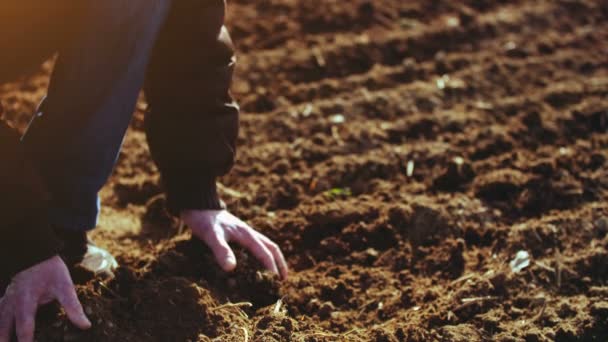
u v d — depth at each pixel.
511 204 2.87
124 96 1.90
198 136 2.17
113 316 2.08
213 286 2.30
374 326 2.29
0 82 1.94
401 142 3.25
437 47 3.95
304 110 3.40
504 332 2.27
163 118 2.18
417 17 4.21
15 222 1.80
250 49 3.88
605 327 2.32
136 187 2.96
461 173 3.00
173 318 2.11
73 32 1.84
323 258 2.63
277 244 2.66
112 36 1.81
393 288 2.50
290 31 4.02
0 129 1.77
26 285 1.87
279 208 2.88
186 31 2.04
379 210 2.80
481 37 4.04
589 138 3.28
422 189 2.95
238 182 2.99
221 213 2.34
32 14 1.80
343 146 3.19
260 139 3.24
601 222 2.75
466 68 3.77
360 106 3.44
